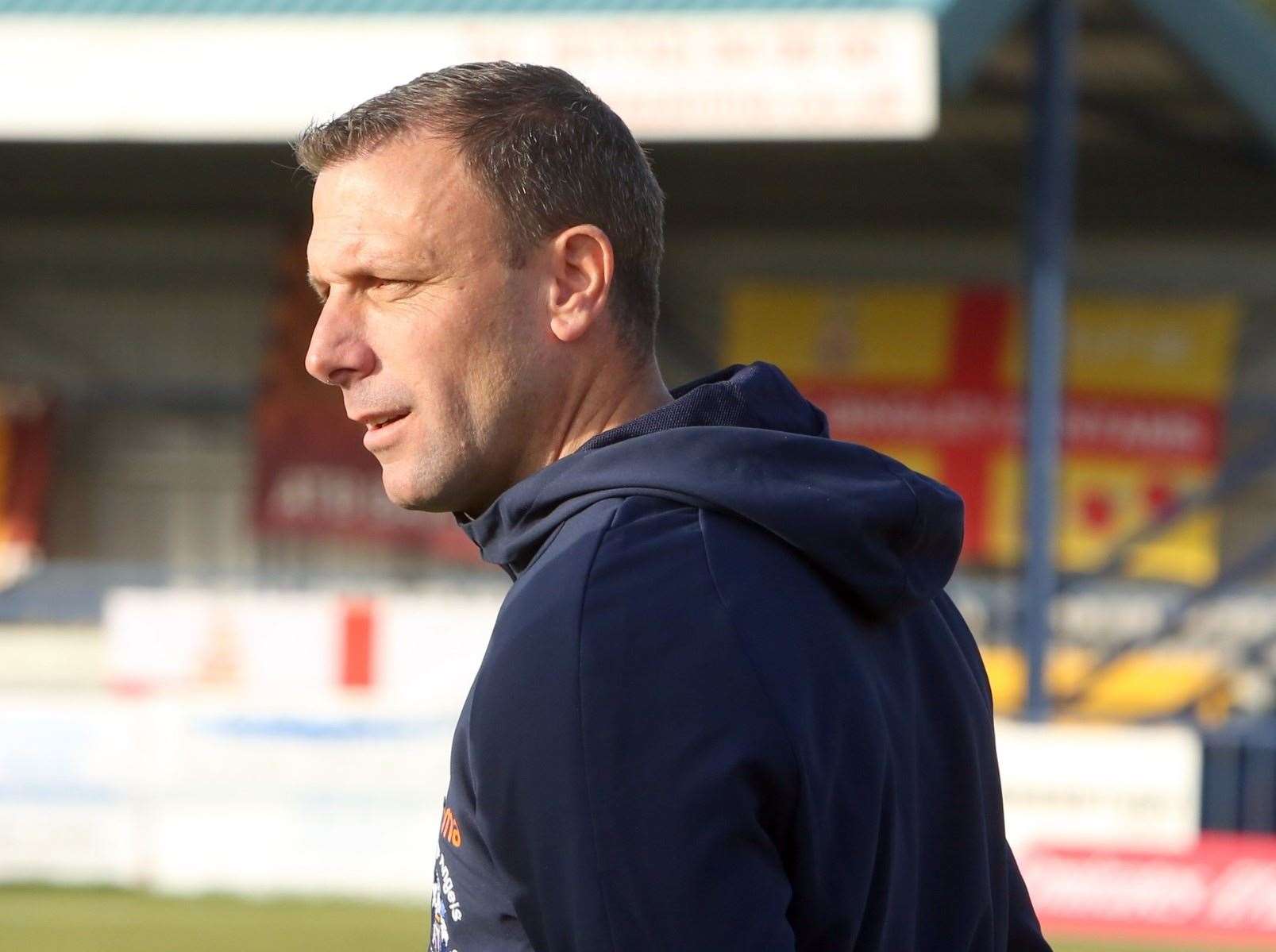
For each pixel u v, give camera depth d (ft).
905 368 115.65
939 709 10.73
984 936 10.69
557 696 8.77
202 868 64.80
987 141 103.19
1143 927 59.72
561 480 9.71
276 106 72.69
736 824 8.59
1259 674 100.94
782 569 9.47
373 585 112.27
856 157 107.34
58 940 54.29
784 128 67.82
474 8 70.64
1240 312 115.24
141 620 72.69
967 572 113.29
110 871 65.16
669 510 9.43
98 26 73.15
